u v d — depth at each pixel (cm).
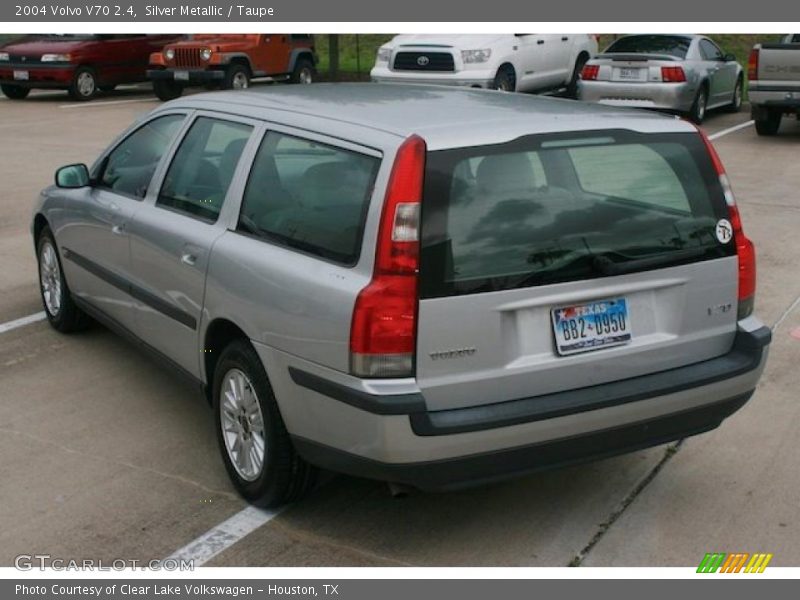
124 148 558
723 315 414
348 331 355
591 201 383
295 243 395
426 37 1582
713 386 403
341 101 439
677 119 418
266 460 410
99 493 445
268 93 483
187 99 518
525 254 367
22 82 2012
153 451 487
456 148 361
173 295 475
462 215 358
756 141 1440
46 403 545
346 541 406
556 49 1711
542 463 375
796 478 456
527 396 372
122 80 2081
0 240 899
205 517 424
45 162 1292
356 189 371
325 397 369
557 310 375
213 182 461
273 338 392
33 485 452
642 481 455
